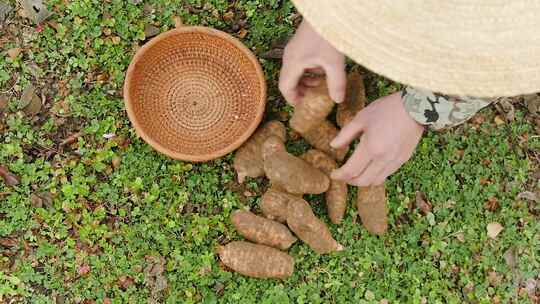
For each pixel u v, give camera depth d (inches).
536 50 33.2
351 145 53.5
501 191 54.1
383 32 33.8
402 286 52.2
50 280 51.1
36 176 52.2
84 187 52.2
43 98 53.7
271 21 55.7
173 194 52.7
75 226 51.9
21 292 50.7
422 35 33.4
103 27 54.8
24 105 53.4
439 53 33.5
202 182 53.0
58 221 51.7
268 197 50.5
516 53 33.3
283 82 47.2
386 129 43.6
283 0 55.9
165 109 52.6
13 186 52.0
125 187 52.6
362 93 52.1
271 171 49.6
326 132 51.3
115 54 54.5
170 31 51.2
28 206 51.9
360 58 34.3
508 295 52.5
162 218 52.2
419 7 32.9
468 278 52.6
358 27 34.0
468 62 33.5
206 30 51.5
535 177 54.5
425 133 54.2
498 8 32.6
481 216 53.5
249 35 55.5
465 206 53.5
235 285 51.4
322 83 47.8
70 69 54.2
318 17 34.4
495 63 33.4
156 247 52.0
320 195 52.9
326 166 51.0
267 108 54.2
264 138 51.8
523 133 55.0
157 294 51.4
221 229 52.3
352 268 52.1
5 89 53.7
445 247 52.8
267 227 50.2
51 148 52.9
